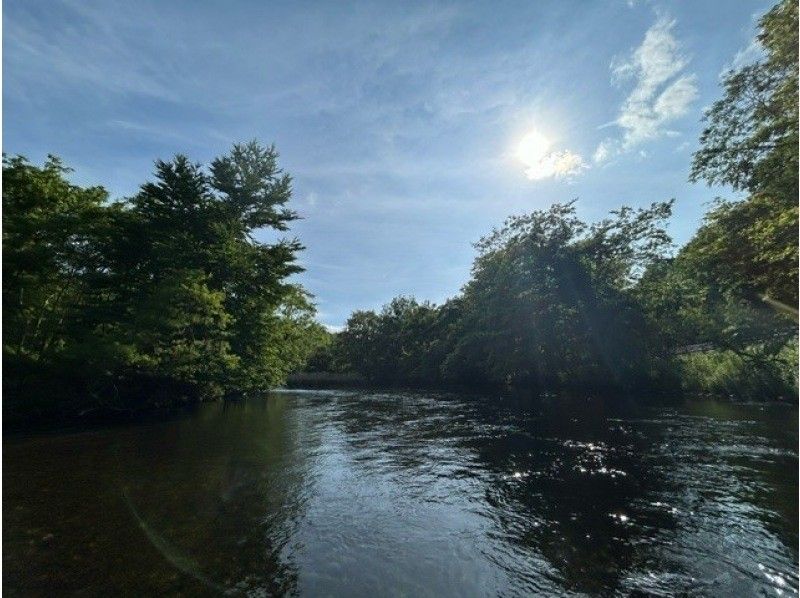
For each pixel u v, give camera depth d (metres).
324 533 4.68
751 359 19.14
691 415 13.73
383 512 5.35
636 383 25.48
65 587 3.45
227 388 22.11
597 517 5.18
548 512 5.36
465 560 4.08
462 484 6.56
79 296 16.41
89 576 3.63
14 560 3.89
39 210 14.73
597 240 29.16
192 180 20.05
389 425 12.66
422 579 3.73
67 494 5.80
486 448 9.19
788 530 4.69
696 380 21.83
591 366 27.66
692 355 24.58
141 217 17.97
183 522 4.92
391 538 4.57
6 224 13.05
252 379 22.89
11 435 10.55
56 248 14.86
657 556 4.15
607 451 8.73
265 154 25.59
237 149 25.17
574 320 27.92
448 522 5.03
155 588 3.47
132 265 16.78
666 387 23.45
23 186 14.53
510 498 5.89
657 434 10.45
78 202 16.31
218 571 3.79
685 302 23.39
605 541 4.50
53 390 13.53
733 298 19.19
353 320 72.69
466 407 18.00
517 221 32.00
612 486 6.39
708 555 4.16
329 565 3.95
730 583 3.66
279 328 24.64
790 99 12.89
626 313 25.88
